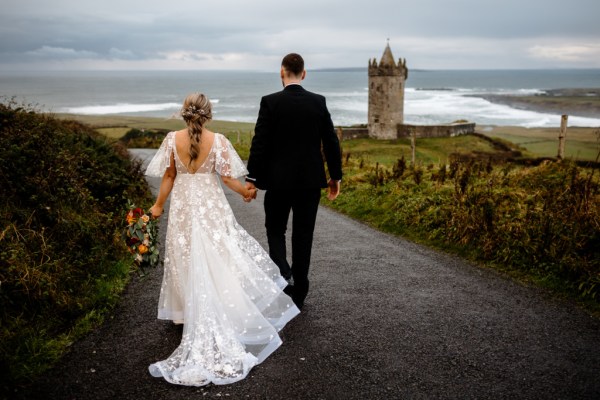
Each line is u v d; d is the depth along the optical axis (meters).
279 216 4.50
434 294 4.87
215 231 3.79
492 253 6.01
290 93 4.13
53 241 5.07
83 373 3.33
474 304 4.59
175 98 192.50
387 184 10.34
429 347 3.71
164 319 4.14
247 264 3.94
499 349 3.68
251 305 3.77
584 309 4.44
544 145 50.25
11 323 3.82
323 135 4.27
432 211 7.61
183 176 3.79
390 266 5.85
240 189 4.04
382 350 3.67
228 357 3.43
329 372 3.35
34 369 3.32
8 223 4.84
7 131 6.70
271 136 4.13
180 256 3.79
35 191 5.63
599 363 3.46
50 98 179.00
